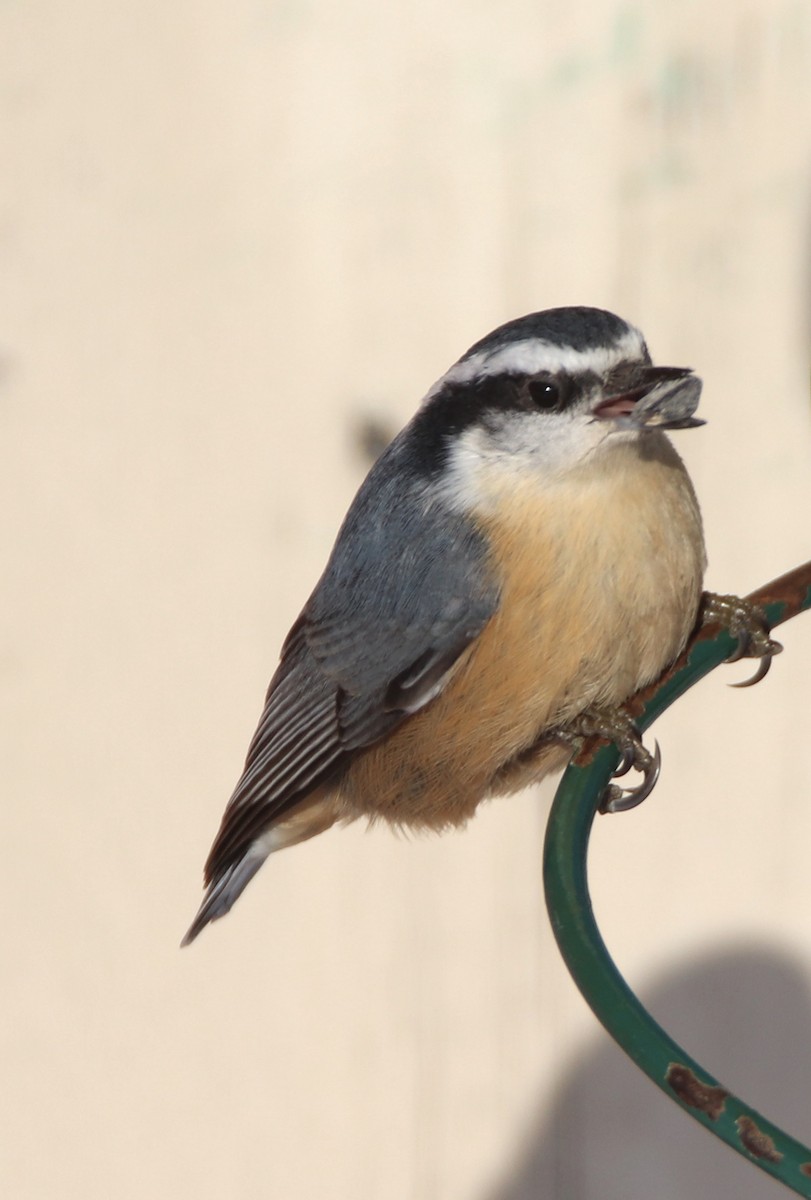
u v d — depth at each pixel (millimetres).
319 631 7246
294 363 8727
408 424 7289
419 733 6902
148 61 8812
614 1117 8297
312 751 7223
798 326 8305
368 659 6961
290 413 8742
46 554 8984
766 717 8289
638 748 6465
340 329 8695
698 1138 8219
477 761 6836
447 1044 8492
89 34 8859
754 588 8422
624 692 6582
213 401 8828
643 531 6395
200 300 8828
